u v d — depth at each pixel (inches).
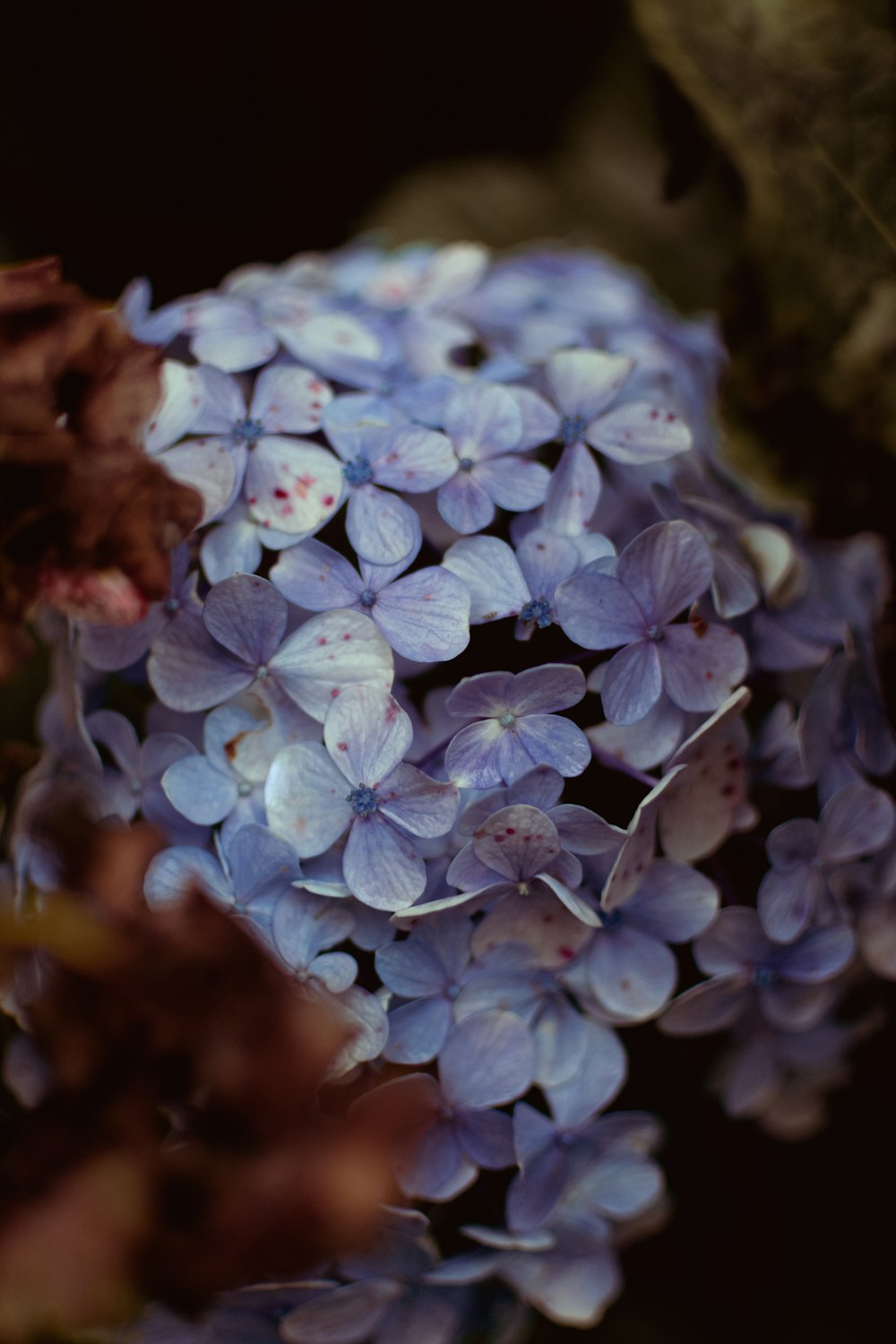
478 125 28.5
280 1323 18.0
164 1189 15.9
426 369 19.1
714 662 17.8
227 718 17.6
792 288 21.9
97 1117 16.1
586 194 26.5
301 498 17.7
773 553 18.9
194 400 18.0
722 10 20.9
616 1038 18.0
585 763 17.3
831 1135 21.5
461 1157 17.8
